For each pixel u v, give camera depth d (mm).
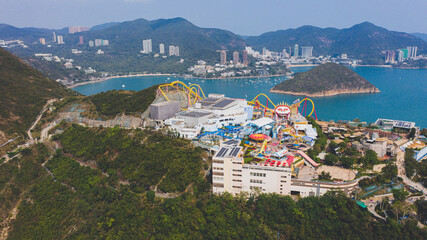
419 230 185625
